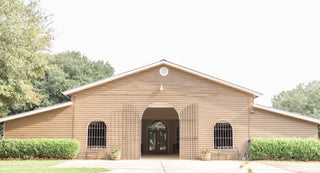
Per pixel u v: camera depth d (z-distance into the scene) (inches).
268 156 677.3
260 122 715.4
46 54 668.1
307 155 661.9
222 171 492.1
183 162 642.8
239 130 711.7
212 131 711.1
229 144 714.8
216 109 719.1
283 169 526.3
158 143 1060.5
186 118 714.2
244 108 721.0
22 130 698.2
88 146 699.4
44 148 668.1
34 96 626.8
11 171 448.1
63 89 1354.6
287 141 673.0
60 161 633.0
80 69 1535.4
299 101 1478.8
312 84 1628.9
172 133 1067.9
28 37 571.8
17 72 546.9
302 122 712.4
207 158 684.1
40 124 702.5
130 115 713.0
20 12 577.0
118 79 725.3
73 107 711.7
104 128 719.1
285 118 714.2
